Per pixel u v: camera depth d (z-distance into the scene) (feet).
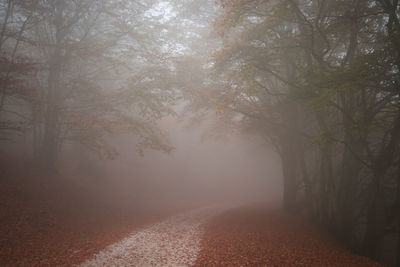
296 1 34.53
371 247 38.78
